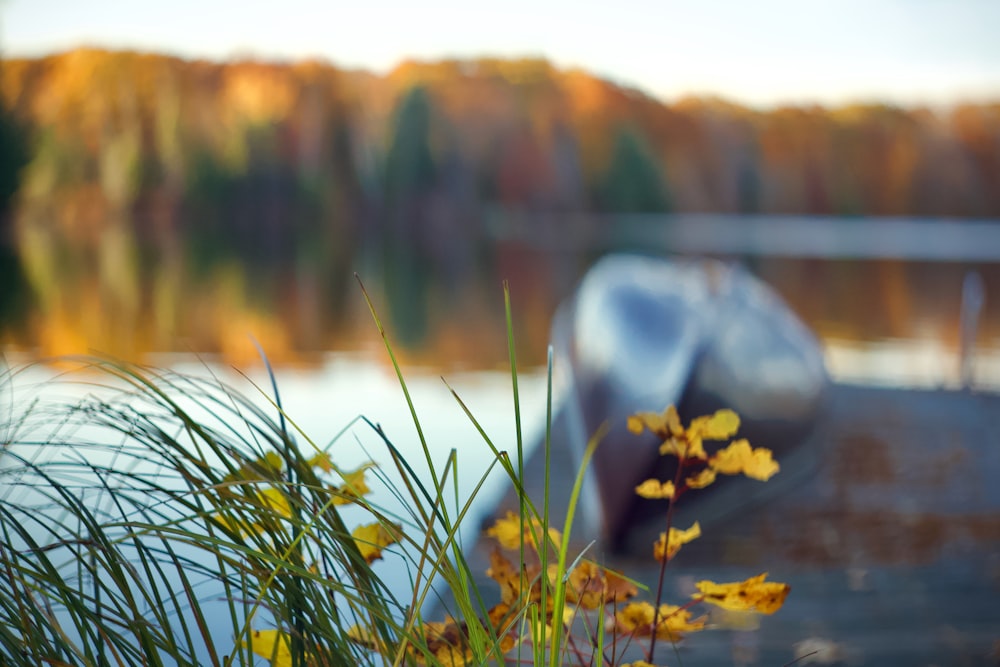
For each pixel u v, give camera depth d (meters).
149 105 41.59
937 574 3.51
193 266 23.98
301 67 44.00
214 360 9.18
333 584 0.69
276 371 8.70
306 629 0.76
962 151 50.78
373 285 19.67
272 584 0.75
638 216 49.22
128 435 0.84
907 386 8.27
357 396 7.43
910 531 4.12
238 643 0.72
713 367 4.26
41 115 40.47
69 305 14.09
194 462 0.84
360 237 43.31
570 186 48.00
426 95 45.41
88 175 40.72
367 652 0.79
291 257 29.34
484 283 20.41
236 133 42.78
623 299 5.11
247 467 0.84
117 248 31.64
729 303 4.83
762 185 50.97
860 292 18.53
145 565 0.75
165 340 10.55
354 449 5.25
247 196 42.81
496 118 47.09
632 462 3.87
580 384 5.10
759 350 4.60
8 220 39.78
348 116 44.53
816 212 51.28
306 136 44.00
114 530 1.67
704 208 50.66
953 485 5.00
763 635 2.81
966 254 32.91
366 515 2.34
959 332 12.77
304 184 43.78
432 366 9.34
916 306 16.12
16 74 40.16
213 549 0.69
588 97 48.62
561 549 0.68
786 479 4.72
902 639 2.83
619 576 0.92
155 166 41.62
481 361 9.77
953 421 6.86
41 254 27.58
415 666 0.73
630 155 48.84
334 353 10.16
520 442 0.68
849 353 10.75
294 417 6.42
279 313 13.99
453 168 46.00
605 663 0.94
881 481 5.06
